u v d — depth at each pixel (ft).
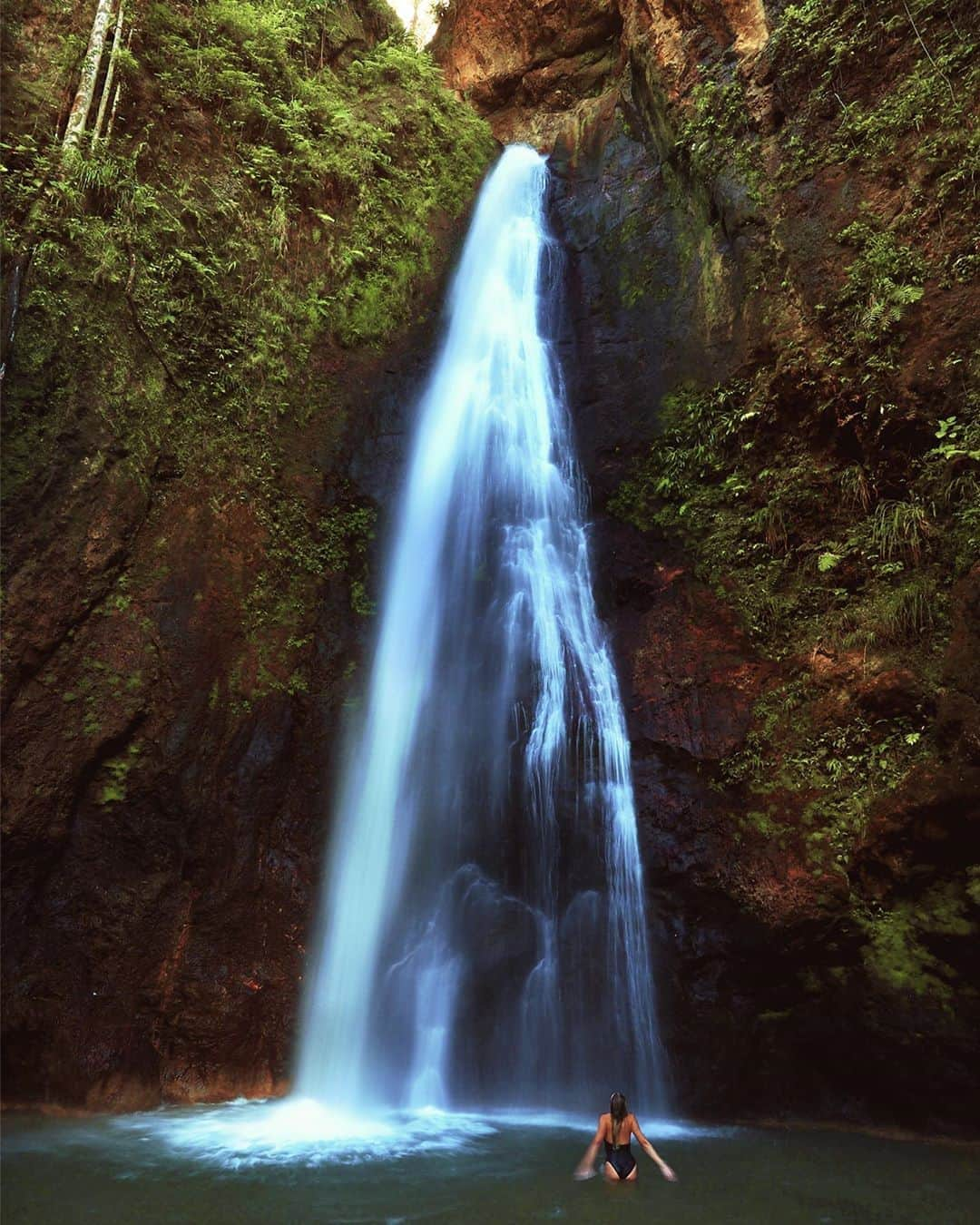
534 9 66.85
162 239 37.68
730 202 41.57
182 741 33.47
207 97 42.57
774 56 41.68
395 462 43.88
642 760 35.73
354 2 57.00
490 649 41.11
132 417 34.19
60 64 37.01
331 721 37.91
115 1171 22.88
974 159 32.91
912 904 28.19
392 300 47.29
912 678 30.07
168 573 34.40
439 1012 33.81
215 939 33.22
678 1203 20.76
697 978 32.24
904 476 33.14
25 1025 29.35
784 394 37.06
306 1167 23.63
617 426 44.21
